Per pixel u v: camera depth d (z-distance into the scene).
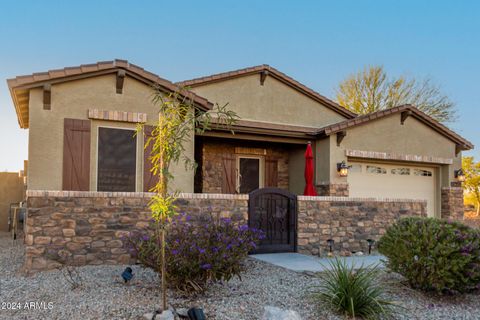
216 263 5.57
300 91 14.82
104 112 9.97
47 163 9.49
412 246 6.32
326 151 13.67
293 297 5.80
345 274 5.51
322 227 9.65
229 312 5.08
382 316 5.27
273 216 9.23
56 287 5.92
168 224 6.09
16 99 10.05
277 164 15.48
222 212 8.62
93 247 7.42
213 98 13.41
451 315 5.56
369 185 14.51
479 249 6.12
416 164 15.38
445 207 15.45
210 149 14.26
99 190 9.91
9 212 14.45
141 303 5.25
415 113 14.68
